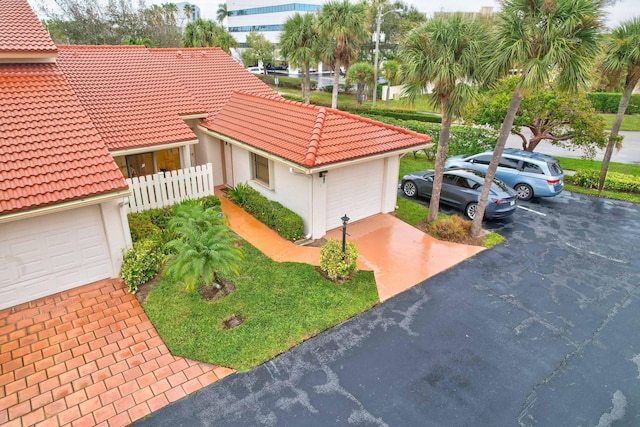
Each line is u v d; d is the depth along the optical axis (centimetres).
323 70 7150
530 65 984
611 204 1591
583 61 958
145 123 1343
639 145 2730
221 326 823
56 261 905
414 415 642
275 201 1320
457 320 873
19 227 841
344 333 823
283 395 671
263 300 905
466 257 1139
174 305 881
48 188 843
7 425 608
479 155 1738
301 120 1293
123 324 828
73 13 3434
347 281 996
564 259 1140
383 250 1162
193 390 677
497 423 633
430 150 2159
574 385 709
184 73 1797
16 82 1070
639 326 865
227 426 614
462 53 1070
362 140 1224
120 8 3662
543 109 1778
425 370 733
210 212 1058
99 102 1388
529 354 780
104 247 962
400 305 919
